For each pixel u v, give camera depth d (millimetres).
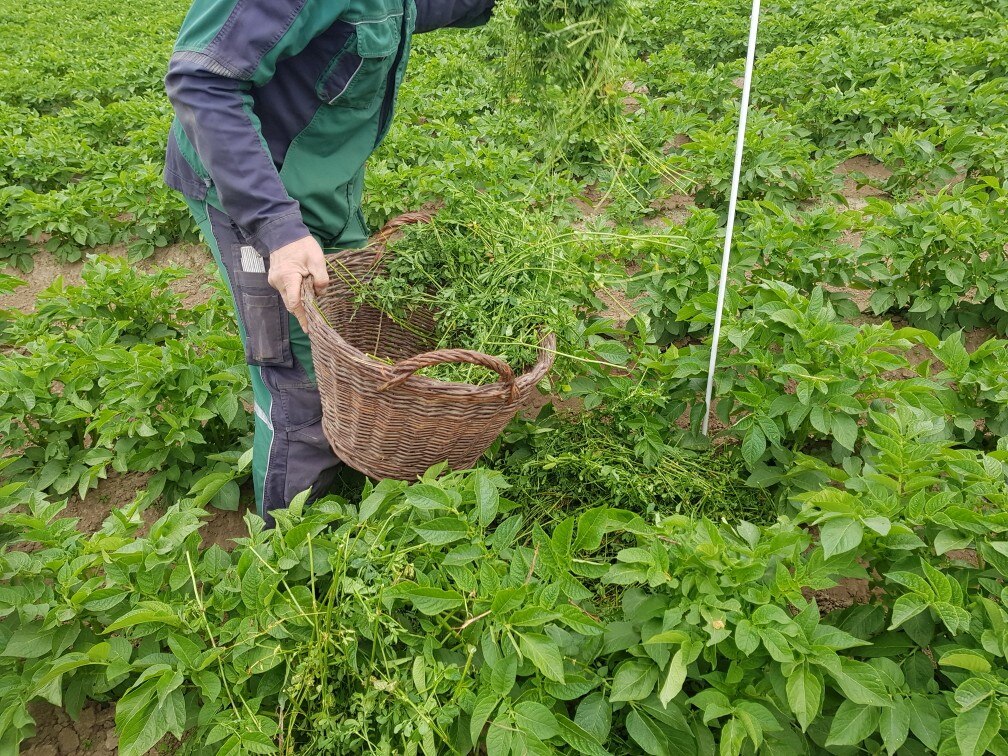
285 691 2266
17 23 15117
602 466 2961
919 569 2264
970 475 2439
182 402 3502
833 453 3225
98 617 2598
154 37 13320
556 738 2105
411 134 6676
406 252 3068
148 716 2215
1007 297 4320
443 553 2486
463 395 2314
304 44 2430
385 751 2086
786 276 4309
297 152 2744
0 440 3613
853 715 1989
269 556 2455
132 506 2748
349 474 3396
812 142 7410
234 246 2762
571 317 3061
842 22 9750
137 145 7438
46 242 6340
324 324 2420
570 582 2264
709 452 3293
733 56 9859
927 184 6258
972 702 1885
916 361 4422
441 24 3039
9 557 2604
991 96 7043
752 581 2143
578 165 6516
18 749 2535
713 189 6176
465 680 2178
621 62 2971
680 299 4121
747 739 2107
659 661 2072
